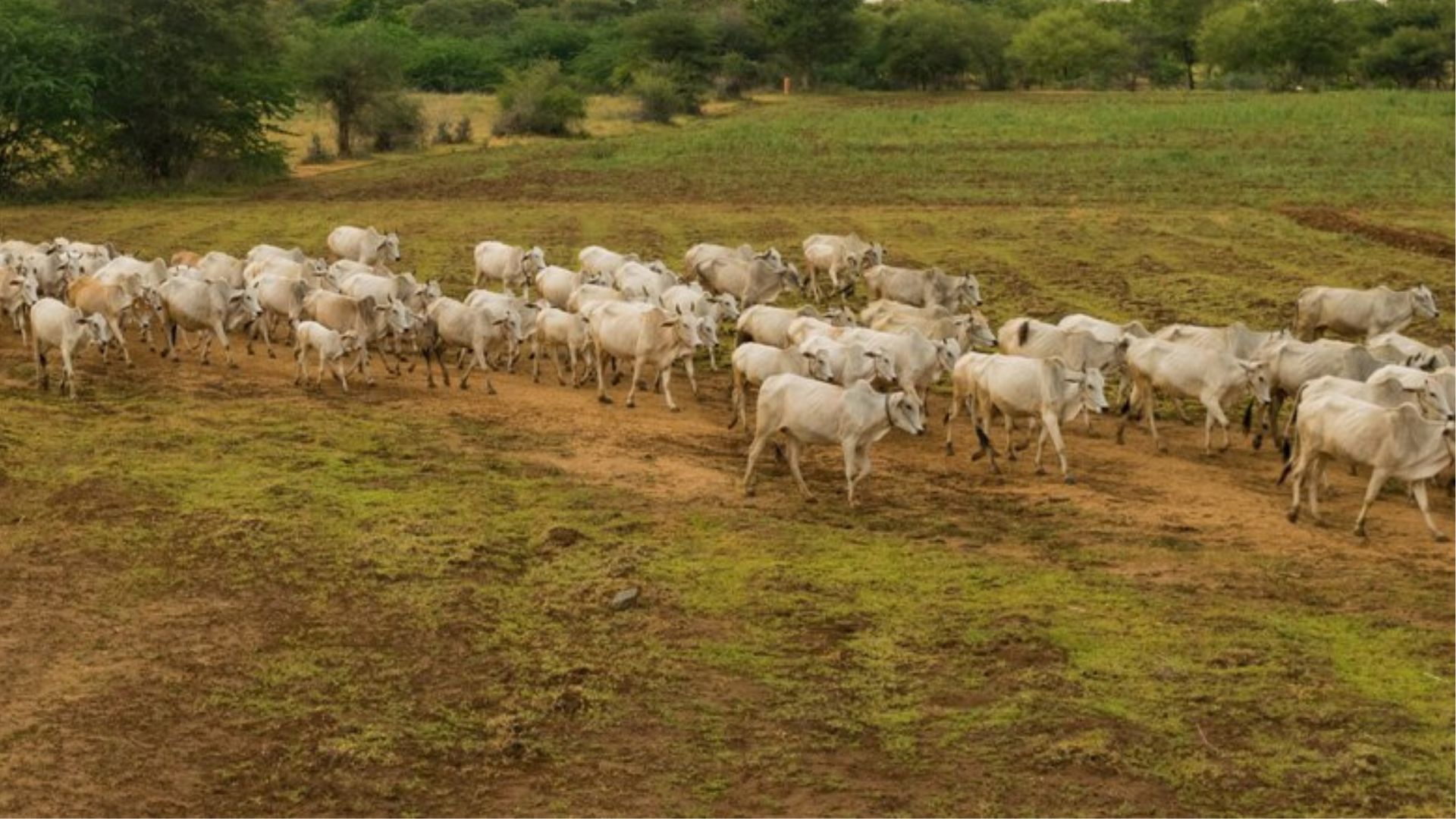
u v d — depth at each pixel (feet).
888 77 362.74
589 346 74.84
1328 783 35.24
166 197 175.83
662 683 40.01
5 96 173.06
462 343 72.90
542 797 34.65
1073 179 179.93
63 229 142.41
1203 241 130.93
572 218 150.00
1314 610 45.50
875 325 73.61
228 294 75.25
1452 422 51.83
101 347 76.23
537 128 255.29
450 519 51.98
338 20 402.72
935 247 129.18
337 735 36.99
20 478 55.21
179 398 68.03
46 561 47.29
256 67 201.98
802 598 45.55
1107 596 46.11
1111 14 452.35
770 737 37.35
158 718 37.47
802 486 55.98
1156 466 62.90
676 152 214.69
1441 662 41.55
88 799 33.68
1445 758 36.37
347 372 75.82
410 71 335.06
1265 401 63.57
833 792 34.88
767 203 162.20
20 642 41.37
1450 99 274.57
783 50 357.61
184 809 33.60
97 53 182.09
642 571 47.44
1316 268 116.37
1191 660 41.55
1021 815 33.86
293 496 53.83
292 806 33.94
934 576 47.70
